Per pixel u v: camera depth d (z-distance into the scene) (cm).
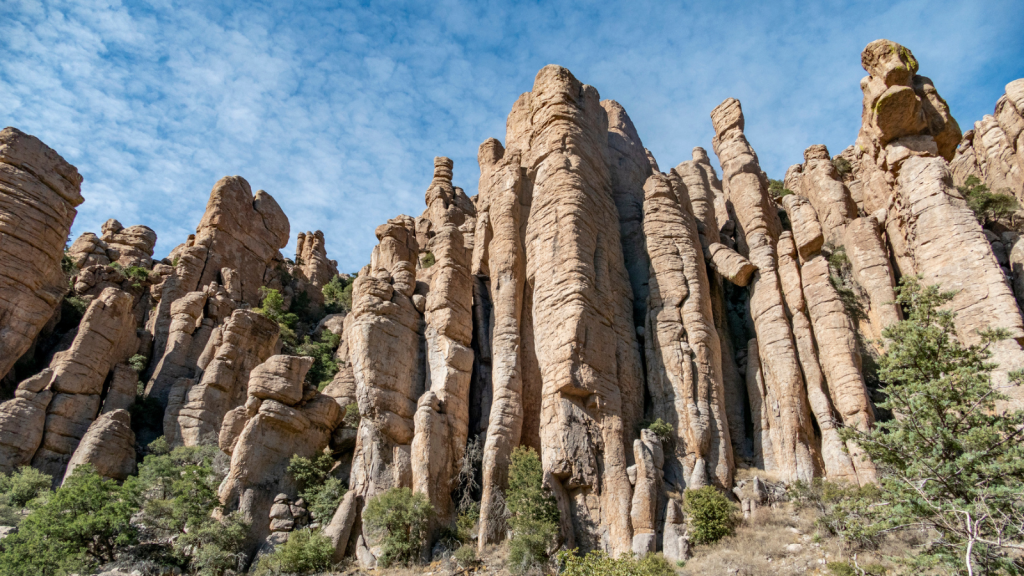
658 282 4169
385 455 3659
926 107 4497
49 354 5025
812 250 4078
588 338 3659
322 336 6438
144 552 3200
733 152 5319
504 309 4072
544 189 4369
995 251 4088
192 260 6456
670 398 3719
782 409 3634
